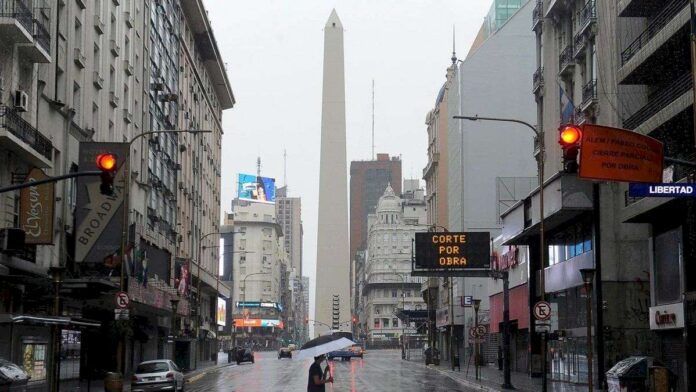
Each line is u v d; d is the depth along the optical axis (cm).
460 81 8150
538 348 5056
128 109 5475
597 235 3978
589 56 4284
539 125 5228
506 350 3931
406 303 17788
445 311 8888
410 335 13562
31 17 3275
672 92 3362
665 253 3538
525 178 7262
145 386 3453
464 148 8075
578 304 4344
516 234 5012
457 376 5147
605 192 4012
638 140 1881
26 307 3525
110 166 1906
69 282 3616
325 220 11600
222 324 11625
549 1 5053
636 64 3484
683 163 1886
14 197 3353
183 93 8044
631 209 3556
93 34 4622
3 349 3216
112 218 4144
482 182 8038
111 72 5084
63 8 4044
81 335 4531
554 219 4319
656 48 3269
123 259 3541
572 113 4503
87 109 4497
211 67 9762
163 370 3534
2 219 3228
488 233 5250
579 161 1841
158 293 5556
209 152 10044
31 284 3444
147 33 6097
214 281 9950
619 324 3941
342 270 11544
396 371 6369
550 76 5047
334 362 9088
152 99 6303
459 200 8188
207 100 9856
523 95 8106
